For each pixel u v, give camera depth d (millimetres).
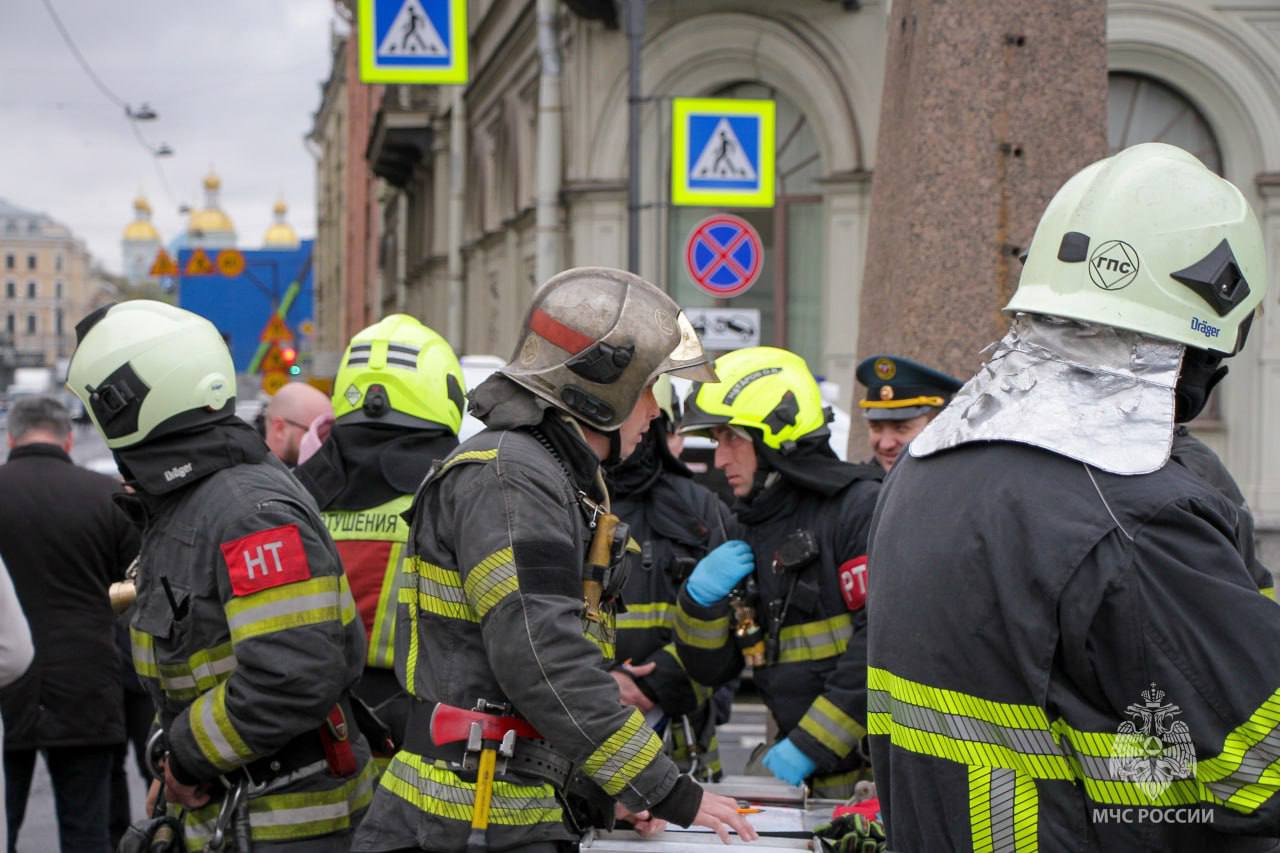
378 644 3213
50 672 4258
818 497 3049
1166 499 1597
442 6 9930
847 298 11844
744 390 3057
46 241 130500
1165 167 1761
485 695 2145
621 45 12336
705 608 3043
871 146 11727
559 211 12242
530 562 2082
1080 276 1737
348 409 3379
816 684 2994
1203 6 10930
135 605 2629
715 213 12477
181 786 2520
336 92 47031
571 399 2207
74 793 4367
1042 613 1615
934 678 1715
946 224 4141
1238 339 1775
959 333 4129
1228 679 1554
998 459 1716
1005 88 4098
